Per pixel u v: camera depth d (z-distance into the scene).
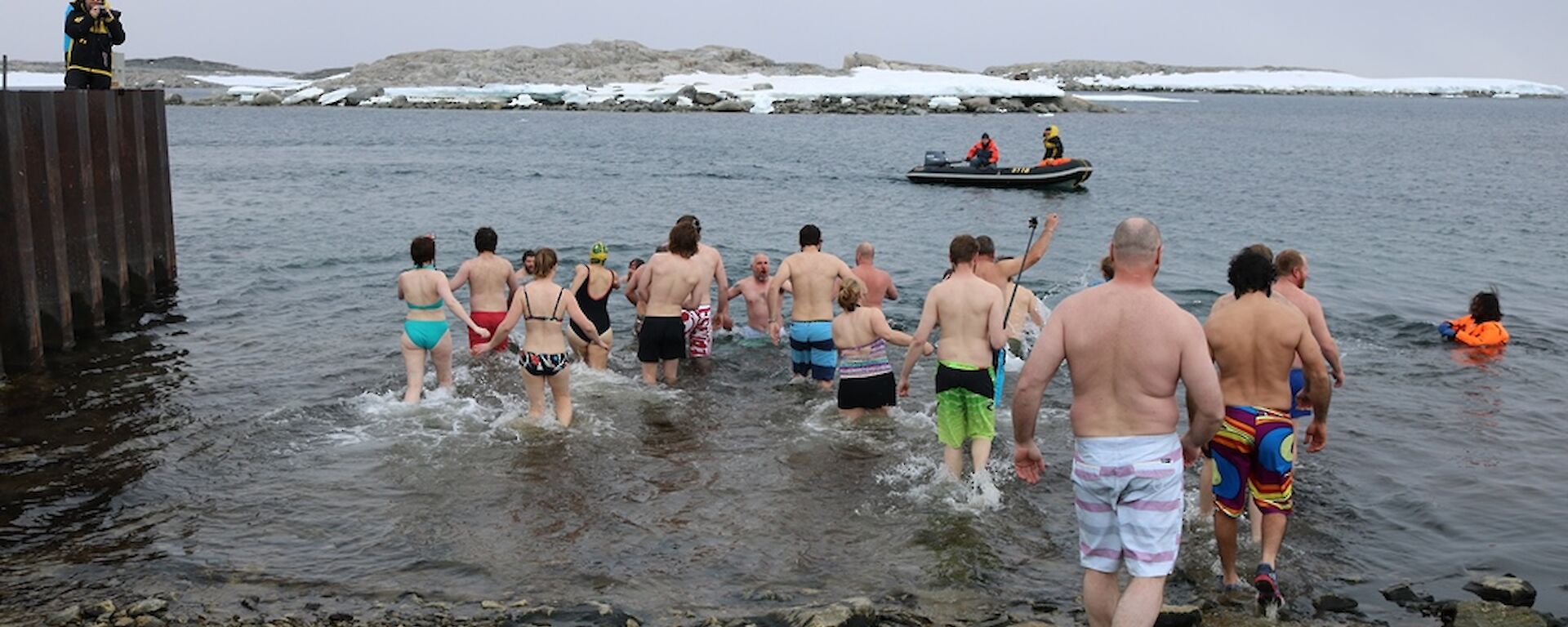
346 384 10.70
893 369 11.69
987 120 88.69
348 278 16.61
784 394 10.59
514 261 19.16
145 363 11.38
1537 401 10.37
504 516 7.52
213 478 8.16
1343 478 8.27
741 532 7.32
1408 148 60.53
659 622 5.97
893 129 73.44
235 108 106.75
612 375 11.16
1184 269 18.77
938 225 25.28
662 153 49.66
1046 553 7.07
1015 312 11.46
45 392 10.27
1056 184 34.09
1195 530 7.29
